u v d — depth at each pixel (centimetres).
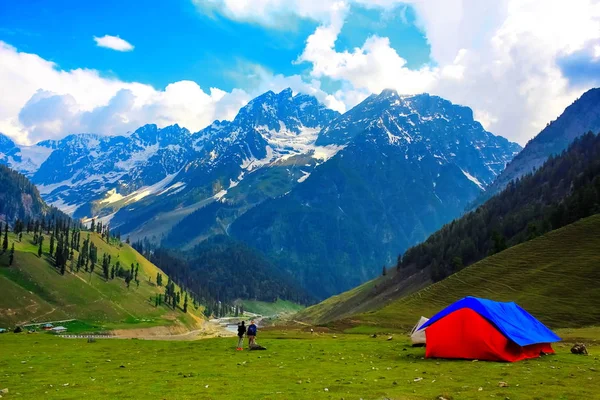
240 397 2422
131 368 3719
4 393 2648
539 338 4038
